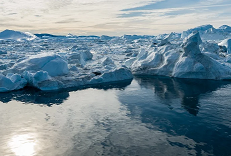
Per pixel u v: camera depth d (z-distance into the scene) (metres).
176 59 21.33
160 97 13.49
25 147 7.47
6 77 15.30
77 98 13.48
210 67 19.27
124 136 8.20
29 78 16.34
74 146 7.49
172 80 18.84
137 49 47.84
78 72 20.61
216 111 10.74
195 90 15.11
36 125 9.33
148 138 7.99
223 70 19.08
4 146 7.55
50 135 8.37
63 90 15.48
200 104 11.92
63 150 7.23
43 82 15.64
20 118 10.13
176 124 9.23
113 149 7.23
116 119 9.95
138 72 22.69
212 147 7.23
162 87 16.20
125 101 12.77
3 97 13.57
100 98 13.48
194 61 19.83
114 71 19.41
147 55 25.31
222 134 8.19
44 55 19.02
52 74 17.91
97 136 8.23
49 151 7.20
